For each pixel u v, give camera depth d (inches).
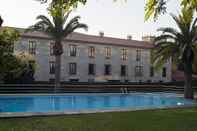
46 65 2055.9
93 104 1091.9
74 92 1518.2
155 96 1392.7
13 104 1047.0
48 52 2066.9
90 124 526.6
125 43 2423.7
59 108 956.6
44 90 1465.3
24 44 1959.9
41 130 470.0
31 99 1189.7
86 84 1642.5
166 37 1254.9
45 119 567.5
